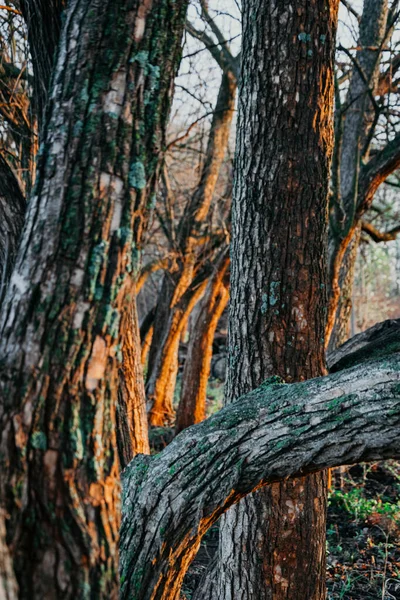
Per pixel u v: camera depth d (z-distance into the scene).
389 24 5.31
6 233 2.43
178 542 1.92
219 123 9.48
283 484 2.84
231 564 2.94
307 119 2.85
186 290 9.57
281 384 1.99
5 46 3.83
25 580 1.17
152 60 1.43
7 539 1.16
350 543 5.17
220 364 14.67
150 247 10.65
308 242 2.88
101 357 1.32
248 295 2.91
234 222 3.04
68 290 1.30
